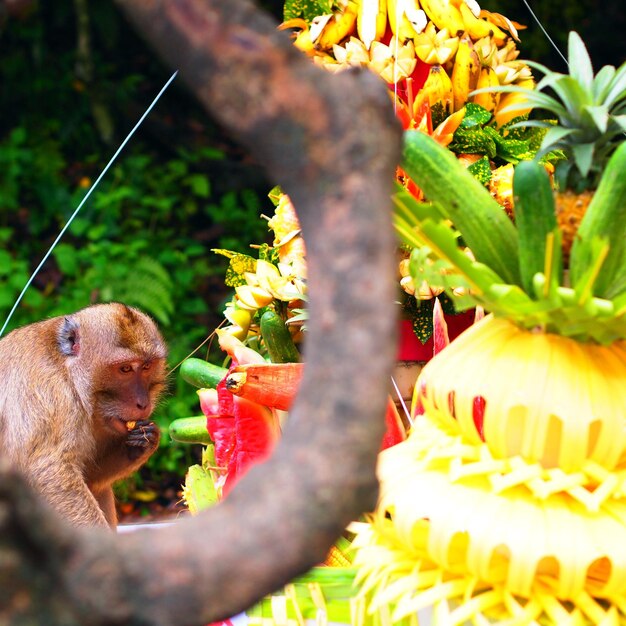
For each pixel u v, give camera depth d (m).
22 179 8.17
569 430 1.45
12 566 0.62
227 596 0.65
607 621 1.44
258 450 2.26
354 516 0.66
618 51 8.03
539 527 1.44
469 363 1.58
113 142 8.61
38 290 7.63
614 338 1.50
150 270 7.29
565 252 1.53
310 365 0.68
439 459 1.62
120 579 0.65
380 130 0.68
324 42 2.46
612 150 1.65
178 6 0.68
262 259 2.78
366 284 0.66
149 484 6.54
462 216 1.54
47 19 8.91
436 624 1.50
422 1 2.46
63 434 3.62
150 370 3.80
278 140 0.68
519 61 2.59
